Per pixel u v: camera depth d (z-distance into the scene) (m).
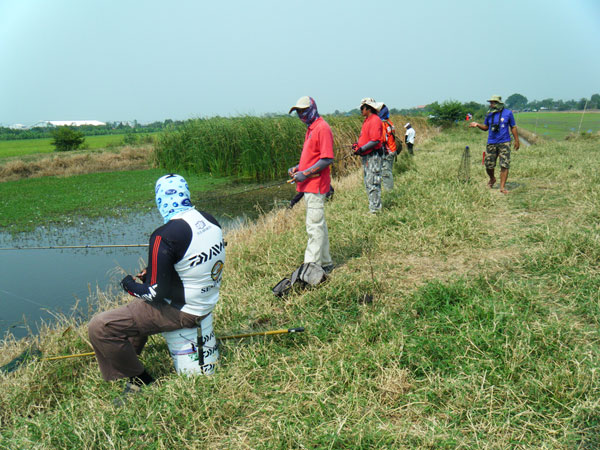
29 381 3.27
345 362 3.01
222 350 3.50
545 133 31.66
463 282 4.12
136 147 24.97
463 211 6.58
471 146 19.11
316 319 3.82
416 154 16.73
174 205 2.85
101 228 9.74
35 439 2.60
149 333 3.00
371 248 5.58
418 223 6.18
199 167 17.66
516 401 2.54
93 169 19.84
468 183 9.12
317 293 4.25
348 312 3.93
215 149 17.31
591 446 2.20
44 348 3.94
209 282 2.93
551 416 2.38
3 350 4.24
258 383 3.03
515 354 2.83
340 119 16.81
